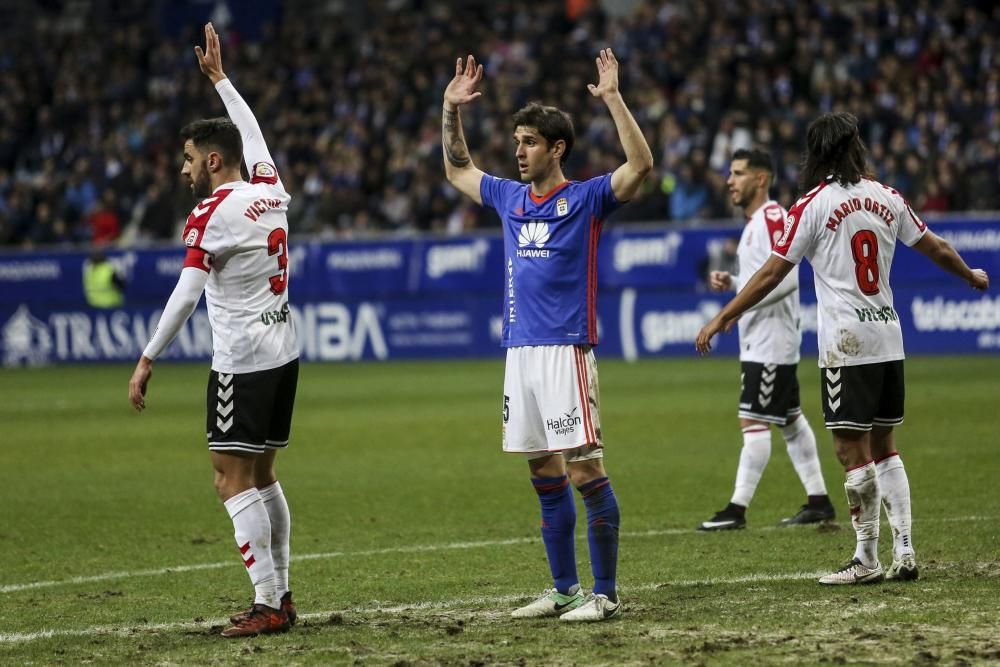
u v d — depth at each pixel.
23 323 89.25
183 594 24.05
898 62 83.62
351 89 101.62
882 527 28.22
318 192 92.62
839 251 22.48
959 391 54.75
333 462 41.94
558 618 20.89
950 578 22.66
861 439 22.53
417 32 105.56
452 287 81.44
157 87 111.19
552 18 98.94
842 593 21.77
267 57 107.94
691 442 44.16
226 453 20.89
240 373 20.89
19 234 99.62
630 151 20.67
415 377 70.69
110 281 87.25
